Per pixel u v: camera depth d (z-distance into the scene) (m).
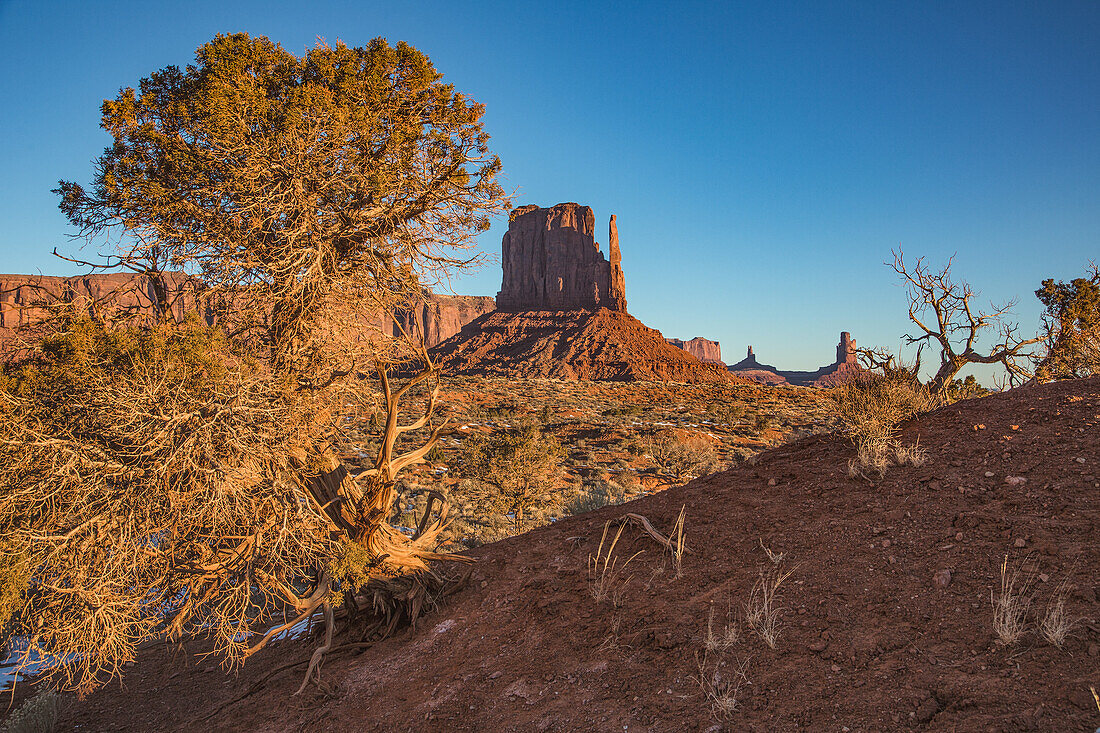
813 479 6.82
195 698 6.95
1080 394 6.98
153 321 5.87
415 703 4.93
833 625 4.07
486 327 174.00
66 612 5.23
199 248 5.99
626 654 4.54
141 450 5.05
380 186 6.16
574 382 114.44
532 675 4.73
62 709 6.96
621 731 3.68
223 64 6.02
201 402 5.22
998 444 6.24
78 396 5.21
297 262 5.88
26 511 5.09
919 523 5.14
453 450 39.97
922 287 12.97
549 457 26.94
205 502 5.17
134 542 5.29
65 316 5.65
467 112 7.41
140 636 5.59
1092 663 3.05
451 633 6.09
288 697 5.93
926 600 4.07
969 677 3.23
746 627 4.32
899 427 7.62
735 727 3.39
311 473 6.37
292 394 5.89
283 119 6.02
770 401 89.06
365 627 6.88
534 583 6.40
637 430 56.78
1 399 5.04
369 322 6.80
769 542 5.57
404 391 6.71
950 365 12.78
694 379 137.12
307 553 5.87
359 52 6.88
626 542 6.68
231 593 5.58
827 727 3.19
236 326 6.06
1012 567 4.13
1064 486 5.01
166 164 6.18
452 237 7.52
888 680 3.40
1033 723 2.76
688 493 7.70
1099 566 3.85
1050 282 14.69
